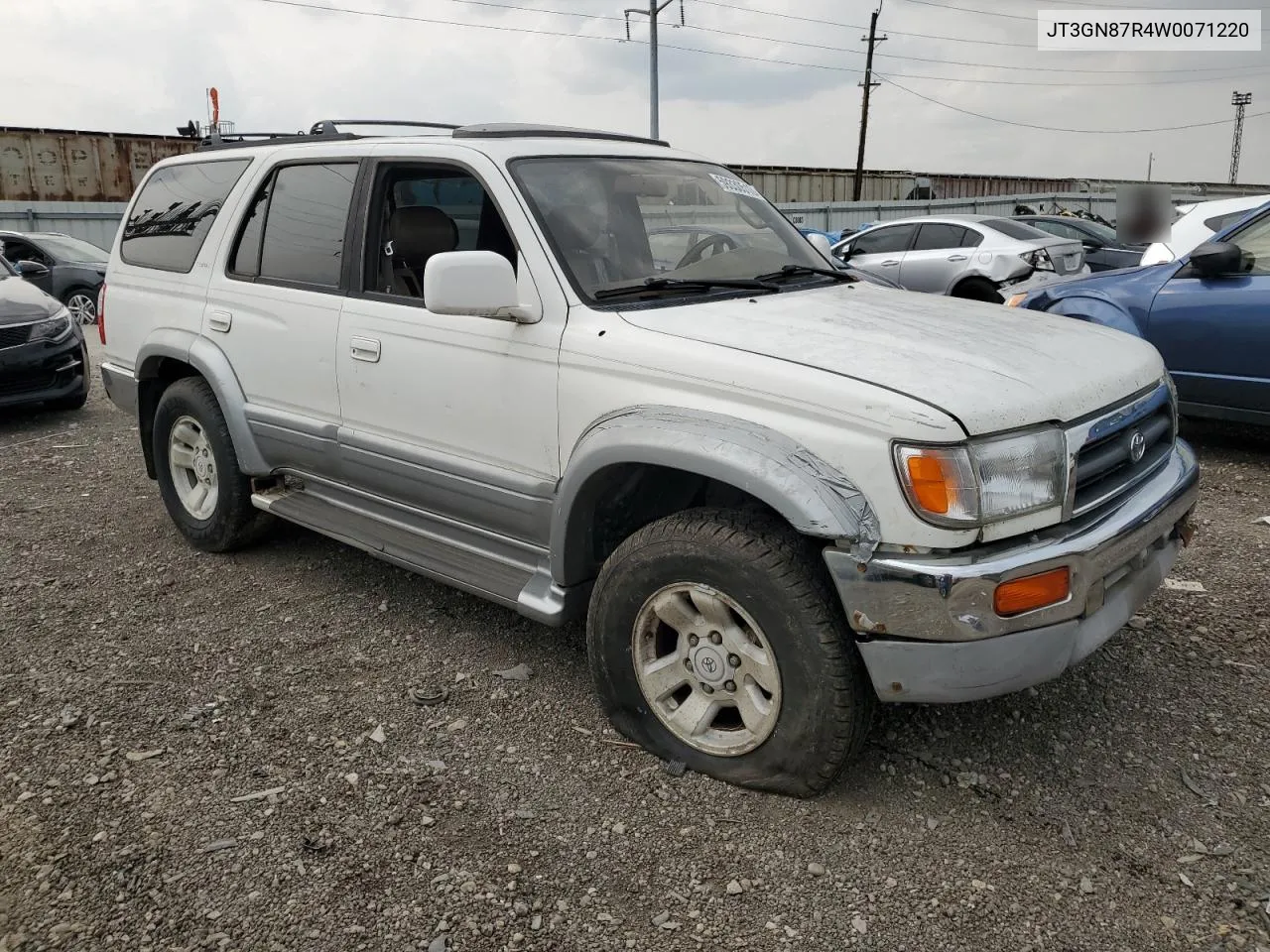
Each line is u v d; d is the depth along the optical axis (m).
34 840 2.62
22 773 2.92
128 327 4.86
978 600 2.38
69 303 14.36
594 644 3.02
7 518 5.30
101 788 2.84
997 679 2.46
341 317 3.75
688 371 2.76
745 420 2.63
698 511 2.81
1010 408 2.49
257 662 3.63
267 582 4.38
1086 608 2.57
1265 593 4.05
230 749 3.05
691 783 2.87
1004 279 11.09
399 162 3.66
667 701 2.97
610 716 3.07
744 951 2.25
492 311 2.99
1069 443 2.58
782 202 31.03
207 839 2.62
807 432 2.54
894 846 2.59
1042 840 2.61
